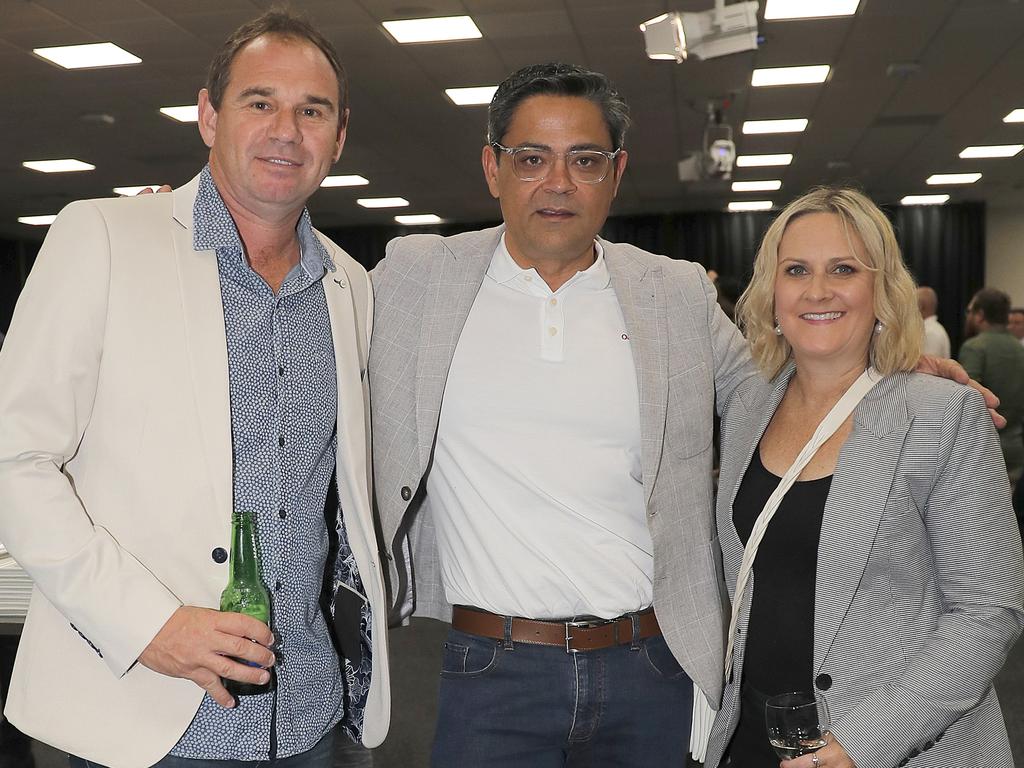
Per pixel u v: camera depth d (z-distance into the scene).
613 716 1.93
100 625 1.41
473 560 1.94
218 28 6.66
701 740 2.01
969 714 1.71
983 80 8.23
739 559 1.91
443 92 8.35
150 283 1.55
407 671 4.57
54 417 1.46
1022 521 6.77
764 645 1.81
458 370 1.97
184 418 1.54
